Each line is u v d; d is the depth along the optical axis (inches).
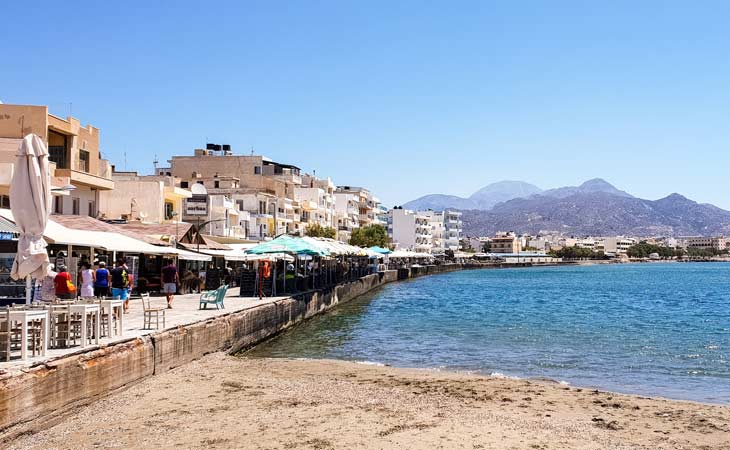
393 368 917.8
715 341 1282.0
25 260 642.2
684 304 2532.0
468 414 628.4
